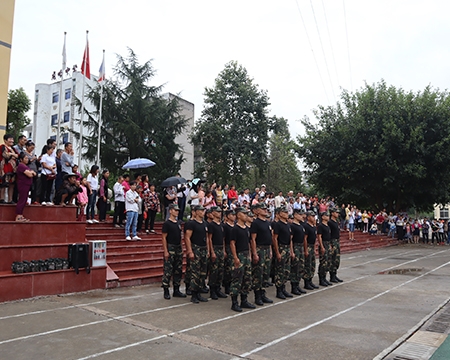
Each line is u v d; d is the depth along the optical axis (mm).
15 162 9156
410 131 25109
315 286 10055
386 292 9656
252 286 8039
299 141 29828
